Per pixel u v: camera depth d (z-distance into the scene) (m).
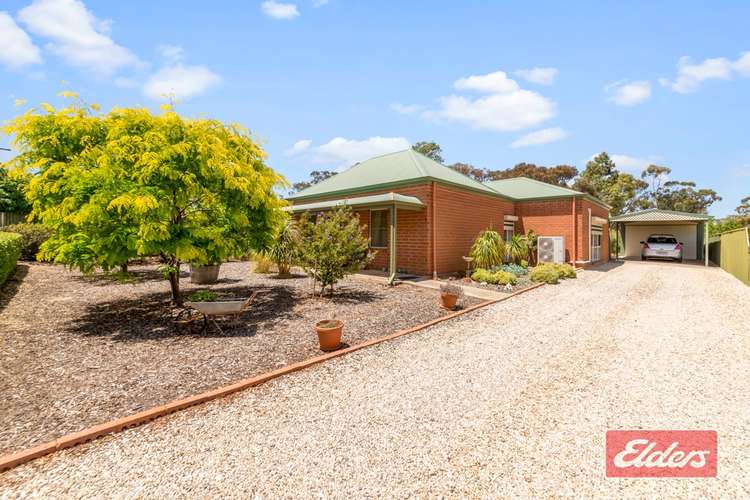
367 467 2.45
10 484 2.25
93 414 3.09
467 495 2.18
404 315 6.85
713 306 8.17
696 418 3.17
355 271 8.50
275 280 10.83
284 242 11.04
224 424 3.03
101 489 2.21
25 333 5.35
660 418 3.17
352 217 10.13
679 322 6.69
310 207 12.80
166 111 6.10
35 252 12.43
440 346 5.21
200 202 6.54
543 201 16.84
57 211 5.26
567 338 5.65
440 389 3.76
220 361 4.38
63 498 2.13
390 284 10.13
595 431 2.95
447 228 12.64
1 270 7.63
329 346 4.84
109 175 5.23
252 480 2.30
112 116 6.04
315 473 2.38
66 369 4.05
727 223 26.91
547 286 11.07
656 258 20.94
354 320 6.42
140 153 5.45
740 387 3.81
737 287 10.96
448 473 2.39
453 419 3.13
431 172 13.11
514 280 10.75
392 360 4.63
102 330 5.56
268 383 3.88
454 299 7.36
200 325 5.89
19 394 3.43
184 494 2.17
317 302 7.82
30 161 5.67
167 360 4.38
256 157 7.36
